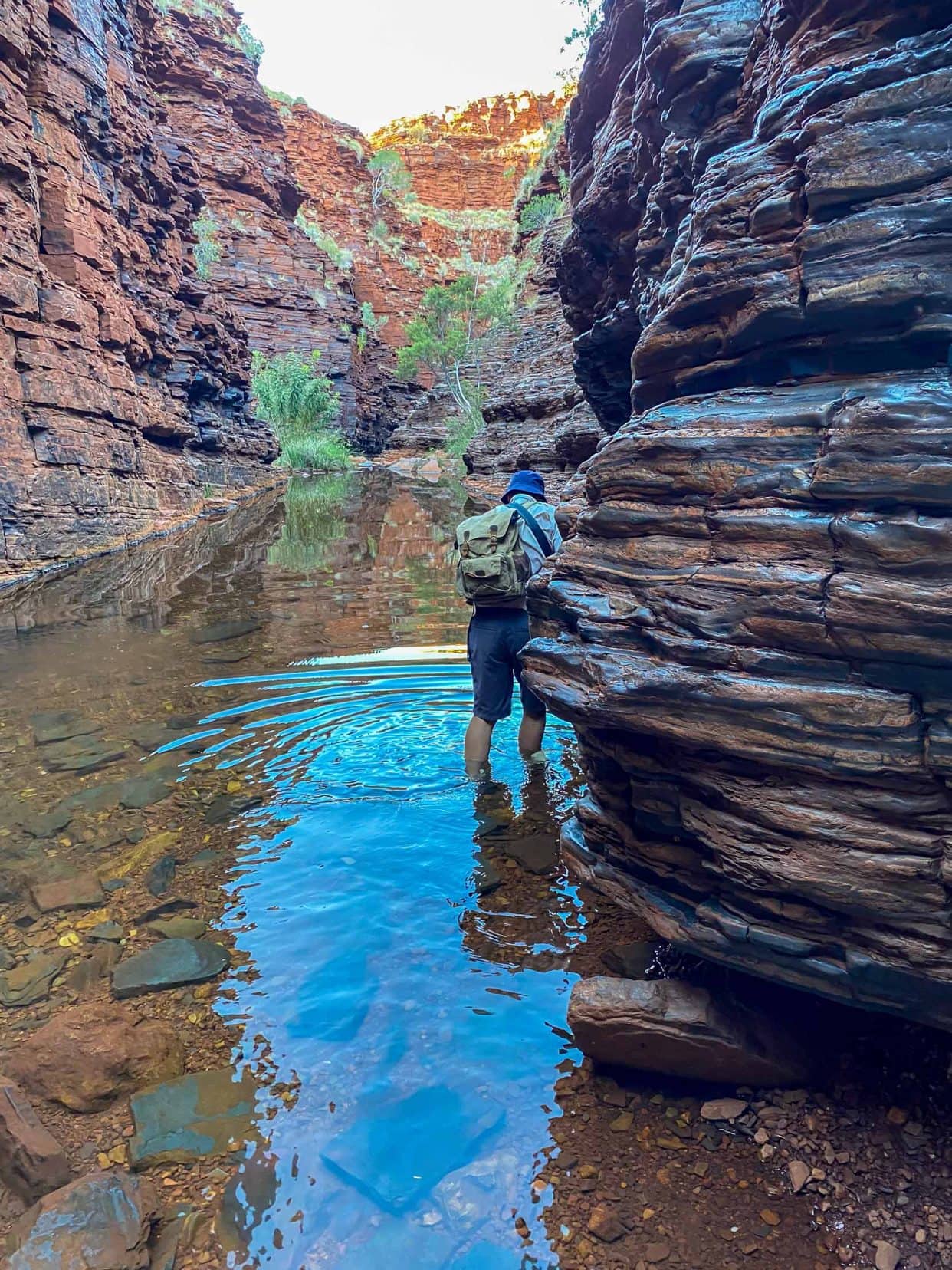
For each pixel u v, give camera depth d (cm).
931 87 212
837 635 202
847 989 216
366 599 959
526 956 302
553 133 4284
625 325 809
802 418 222
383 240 8100
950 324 208
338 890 346
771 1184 207
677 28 429
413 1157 216
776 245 242
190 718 555
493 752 493
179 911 332
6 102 1262
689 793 241
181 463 2008
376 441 5931
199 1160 214
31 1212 193
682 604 233
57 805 428
